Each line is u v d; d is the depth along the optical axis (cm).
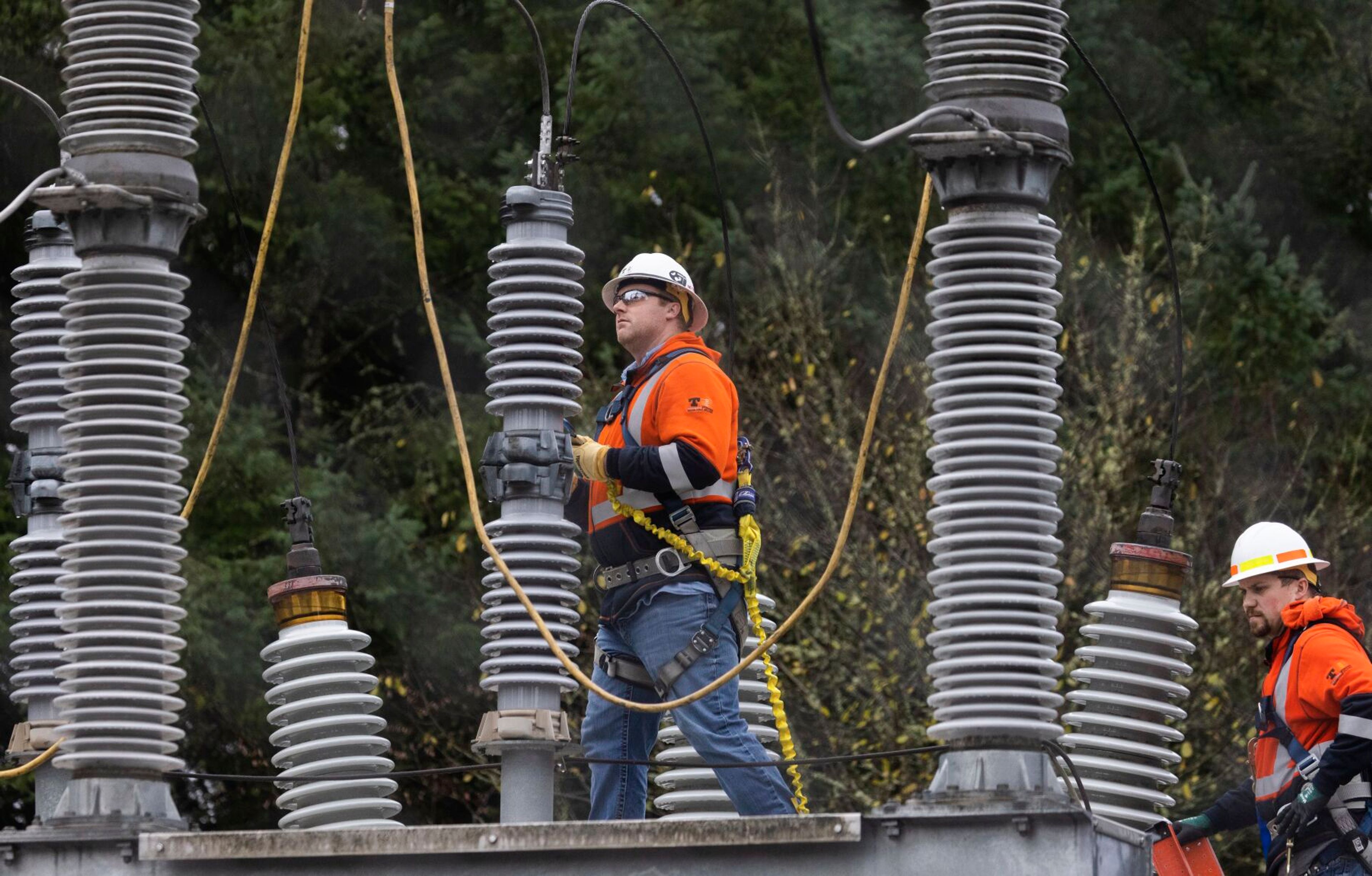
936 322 1391
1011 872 1255
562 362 1789
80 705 1451
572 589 1816
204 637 4034
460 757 4372
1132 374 4241
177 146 1520
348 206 4712
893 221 4816
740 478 1686
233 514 4284
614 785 1719
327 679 1756
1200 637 3991
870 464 4259
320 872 1362
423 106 4888
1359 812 1644
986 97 1379
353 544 4259
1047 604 1339
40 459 1878
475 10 5078
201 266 4816
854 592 3994
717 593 1655
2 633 4144
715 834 1302
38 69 4600
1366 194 5191
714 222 4628
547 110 1825
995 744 1309
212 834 1372
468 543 4069
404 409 4688
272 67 4700
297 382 4919
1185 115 5034
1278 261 4606
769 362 4438
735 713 1645
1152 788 1617
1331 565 4034
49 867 1393
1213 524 4288
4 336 4612
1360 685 1627
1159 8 5134
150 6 1526
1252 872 3988
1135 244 4278
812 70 4878
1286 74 5156
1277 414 4519
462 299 4947
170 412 1509
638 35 4822
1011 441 1353
